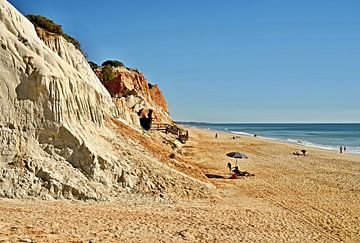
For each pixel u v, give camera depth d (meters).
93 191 18.89
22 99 19.09
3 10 21.47
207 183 26.31
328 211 22.53
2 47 19.48
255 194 26.62
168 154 30.33
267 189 28.70
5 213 14.09
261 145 71.94
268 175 35.81
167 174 23.61
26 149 18.44
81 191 18.45
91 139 21.36
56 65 21.84
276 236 16.25
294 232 17.45
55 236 11.66
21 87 19.22
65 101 20.66
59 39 33.78
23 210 14.95
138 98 66.69
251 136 113.12
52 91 19.84
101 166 20.34
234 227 16.86
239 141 81.00
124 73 73.94
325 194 27.80
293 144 82.81
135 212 17.41
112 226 14.27
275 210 21.91
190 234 14.64
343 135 142.00
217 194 24.33
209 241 14.05
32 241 10.76
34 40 22.81
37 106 19.36
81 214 15.59
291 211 21.97
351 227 19.34
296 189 29.28
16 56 19.66
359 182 33.81
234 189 27.84
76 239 11.70
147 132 47.19
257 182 31.55
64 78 21.20
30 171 17.80
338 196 27.28
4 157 17.72
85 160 19.75
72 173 18.94
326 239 16.94
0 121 18.25
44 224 13.12
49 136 19.36
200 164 40.16
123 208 17.94
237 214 19.73
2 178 16.97
